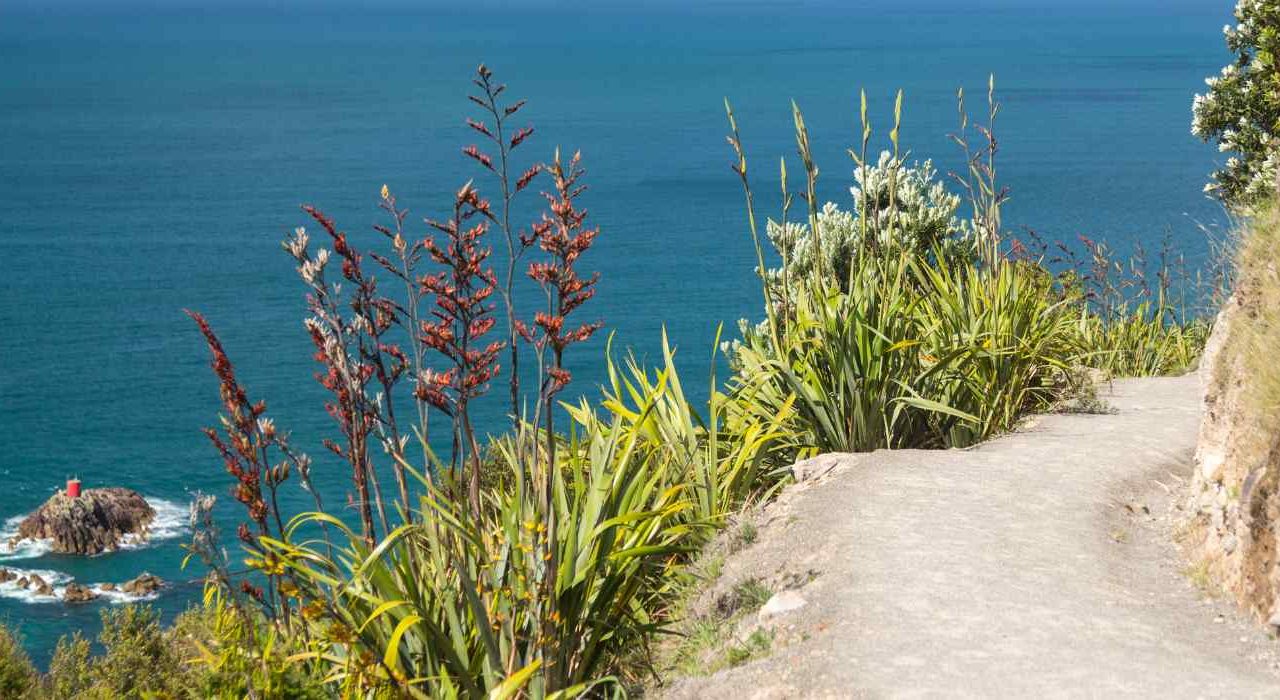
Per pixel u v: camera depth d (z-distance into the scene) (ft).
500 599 19.42
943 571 21.35
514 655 18.67
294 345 409.28
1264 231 24.38
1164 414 34.32
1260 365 20.97
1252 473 19.90
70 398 348.59
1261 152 48.75
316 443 274.36
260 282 529.04
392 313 18.10
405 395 257.75
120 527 202.49
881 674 17.10
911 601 19.93
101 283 530.27
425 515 19.39
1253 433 20.80
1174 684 16.40
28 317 463.01
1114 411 34.81
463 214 17.93
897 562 21.89
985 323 34.01
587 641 20.68
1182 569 22.02
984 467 28.32
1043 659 17.39
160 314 465.88
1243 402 21.58
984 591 20.35
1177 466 29.12
